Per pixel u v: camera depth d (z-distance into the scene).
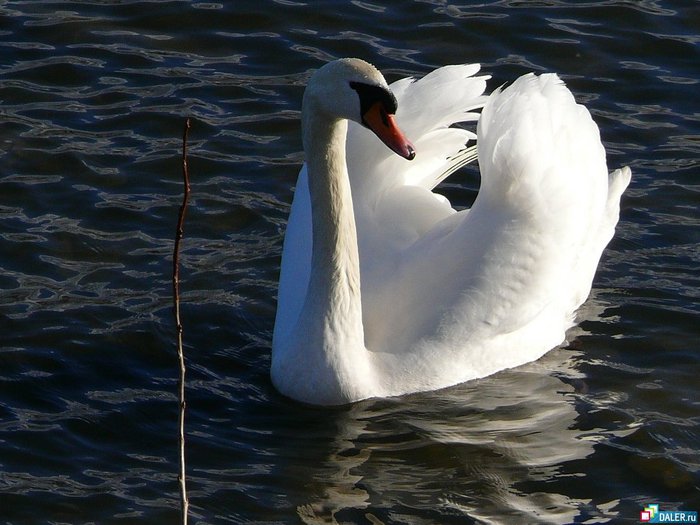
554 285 14.27
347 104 12.34
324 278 13.29
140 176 17.20
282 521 11.71
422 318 13.90
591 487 12.32
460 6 20.94
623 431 13.15
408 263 14.14
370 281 14.15
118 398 13.46
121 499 11.92
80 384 13.66
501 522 11.80
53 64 19.22
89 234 16.09
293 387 13.55
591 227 15.09
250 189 17.11
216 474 12.35
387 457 12.77
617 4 20.97
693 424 13.23
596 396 13.80
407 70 19.34
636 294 15.52
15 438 12.75
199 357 14.23
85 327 14.50
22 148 17.50
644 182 17.47
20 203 16.56
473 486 12.31
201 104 18.62
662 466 12.59
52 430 12.91
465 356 13.97
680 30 20.44
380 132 12.26
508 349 14.24
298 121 18.41
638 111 18.81
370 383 13.59
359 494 12.14
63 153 17.47
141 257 15.77
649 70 19.61
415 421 13.37
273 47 19.88
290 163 17.62
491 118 14.47
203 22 20.36
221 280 15.45
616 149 18.05
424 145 14.95
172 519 11.68
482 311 13.89
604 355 14.52
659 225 16.72
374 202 14.60
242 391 13.74
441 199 15.35
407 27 20.39
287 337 13.80
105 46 19.72
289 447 12.85
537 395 13.84
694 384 13.92
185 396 13.55
